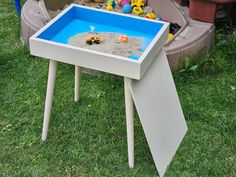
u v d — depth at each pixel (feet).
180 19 10.16
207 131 7.91
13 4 11.73
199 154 7.47
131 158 7.14
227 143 7.68
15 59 9.61
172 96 7.59
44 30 6.83
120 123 8.06
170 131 7.39
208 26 9.76
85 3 11.81
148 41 6.97
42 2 10.43
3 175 7.13
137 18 7.14
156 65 7.14
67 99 8.57
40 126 8.00
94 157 7.40
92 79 9.05
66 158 7.39
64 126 7.99
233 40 9.96
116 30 7.25
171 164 7.29
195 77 9.12
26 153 7.49
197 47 9.33
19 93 8.73
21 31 10.24
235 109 8.39
